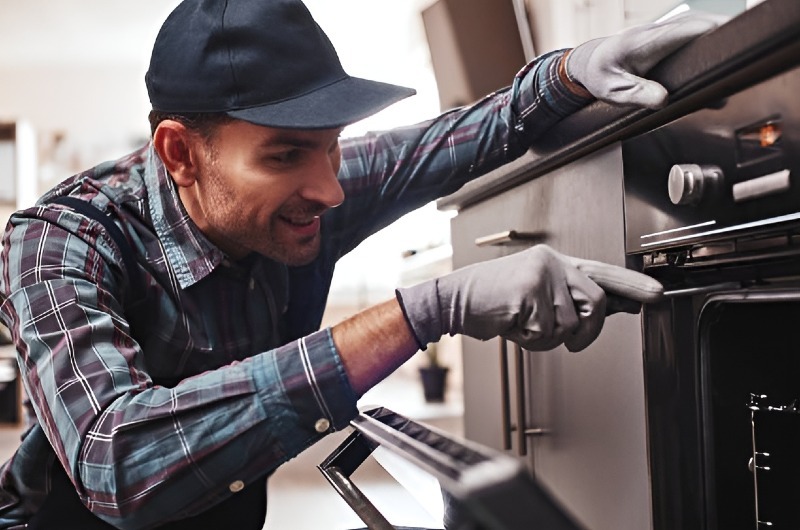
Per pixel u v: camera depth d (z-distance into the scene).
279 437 0.76
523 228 1.35
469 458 0.50
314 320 1.23
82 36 6.09
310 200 0.88
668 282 0.95
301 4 0.89
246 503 1.09
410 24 5.15
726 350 0.91
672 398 0.93
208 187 0.90
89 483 0.78
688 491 0.92
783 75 0.71
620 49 0.89
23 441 1.04
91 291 0.88
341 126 0.82
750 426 0.91
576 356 1.16
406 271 3.67
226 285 1.05
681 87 0.82
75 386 0.80
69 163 6.73
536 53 2.03
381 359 0.78
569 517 0.44
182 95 0.87
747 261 0.83
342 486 0.89
